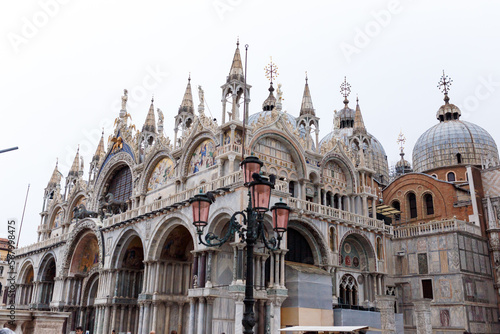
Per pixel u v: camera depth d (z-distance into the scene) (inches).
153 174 1856.5
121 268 1684.3
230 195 1272.1
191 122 1798.7
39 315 605.0
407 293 1720.0
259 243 1289.4
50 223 2637.8
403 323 1621.6
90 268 1989.4
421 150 2667.3
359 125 1980.8
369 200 1847.9
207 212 640.4
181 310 1493.6
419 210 2175.2
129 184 2022.6
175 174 1679.4
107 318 1635.1
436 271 1654.8
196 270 1309.1
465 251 1664.6
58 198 2615.7
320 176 1706.4
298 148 1632.6
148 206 1598.2
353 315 1451.8
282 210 646.5
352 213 1659.7
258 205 609.3
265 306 1251.8
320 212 1529.3
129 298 1678.2
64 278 1983.3
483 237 1814.7
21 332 603.5
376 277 1668.3
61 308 1939.0
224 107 1509.6
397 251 1780.3
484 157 2484.0
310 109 1771.7
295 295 1344.7
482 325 1612.9
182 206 1408.7
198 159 1610.5
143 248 1590.8
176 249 1546.5
